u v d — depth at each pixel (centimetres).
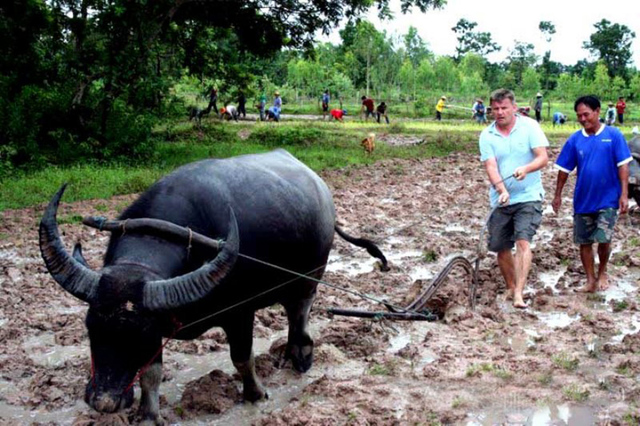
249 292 519
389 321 729
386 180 1827
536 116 4450
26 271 945
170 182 499
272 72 6650
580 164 805
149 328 414
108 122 2064
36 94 1955
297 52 2866
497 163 758
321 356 637
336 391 559
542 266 948
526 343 665
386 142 2867
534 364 599
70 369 616
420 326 721
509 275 796
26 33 1969
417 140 2955
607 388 557
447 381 578
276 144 2623
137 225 456
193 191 493
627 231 1162
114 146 2028
